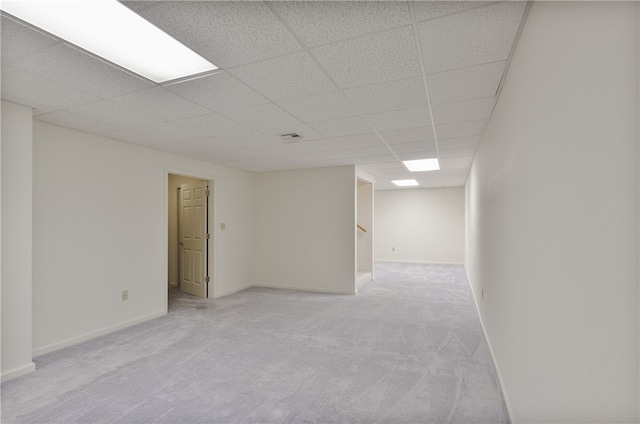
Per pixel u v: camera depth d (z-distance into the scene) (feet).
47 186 9.95
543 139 4.17
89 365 8.96
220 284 17.58
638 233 2.12
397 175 22.15
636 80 2.12
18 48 5.66
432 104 8.48
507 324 7.01
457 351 9.93
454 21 4.92
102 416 6.61
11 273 8.18
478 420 6.49
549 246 4.00
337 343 10.65
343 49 5.75
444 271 25.76
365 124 10.21
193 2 4.43
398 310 14.60
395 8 4.59
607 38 2.50
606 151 2.54
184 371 8.62
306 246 19.15
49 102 8.28
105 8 4.55
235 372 8.57
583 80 2.95
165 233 14.15
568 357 3.41
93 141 11.30
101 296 11.46
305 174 19.27
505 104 6.97
